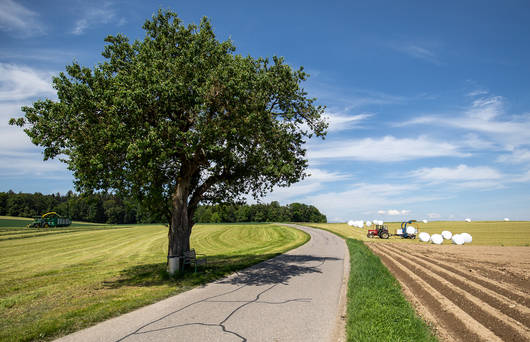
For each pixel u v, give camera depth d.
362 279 11.30
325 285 11.13
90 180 11.95
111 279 13.80
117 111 11.38
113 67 13.82
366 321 6.60
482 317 7.57
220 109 12.67
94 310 8.32
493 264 17.55
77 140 12.05
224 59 12.70
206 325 6.99
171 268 13.20
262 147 13.75
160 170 14.00
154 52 12.60
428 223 71.12
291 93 15.00
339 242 32.09
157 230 54.62
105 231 51.94
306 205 141.25
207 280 12.23
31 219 91.69
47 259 22.36
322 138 16.47
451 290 10.34
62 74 11.82
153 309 8.37
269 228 62.16
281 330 6.62
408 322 6.54
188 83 11.85
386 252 22.92
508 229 49.22
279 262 17.17
